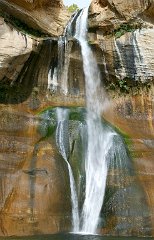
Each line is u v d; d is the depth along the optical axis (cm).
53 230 1744
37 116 2053
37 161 1869
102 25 2361
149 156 2042
